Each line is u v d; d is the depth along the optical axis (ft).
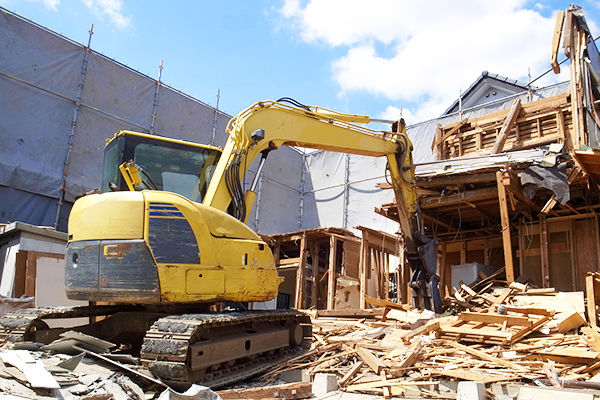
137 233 19.40
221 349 19.01
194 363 17.37
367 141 34.27
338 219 103.19
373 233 62.54
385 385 19.53
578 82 45.34
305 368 22.79
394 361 22.71
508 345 24.41
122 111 74.90
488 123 56.95
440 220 50.90
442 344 25.82
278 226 103.04
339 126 32.60
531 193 37.76
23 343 20.34
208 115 88.84
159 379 17.26
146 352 17.35
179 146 25.81
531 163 37.11
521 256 47.62
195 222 20.13
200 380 17.92
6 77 62.03
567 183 35.55
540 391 16.38
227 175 24.54
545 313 27.48
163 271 19.02
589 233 43.62
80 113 69.26
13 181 60.80
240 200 24.57
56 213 64.54
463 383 18.02
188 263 19.56
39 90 65.21
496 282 41.01
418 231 37.29
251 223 97.04
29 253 35.99
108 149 26.30
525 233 48.14
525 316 28.71
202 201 25.82
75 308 23.39
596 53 50.11
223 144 91.20
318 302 63.36
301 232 61.67
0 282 37.88
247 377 20.42
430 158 87.56
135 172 22.02
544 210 37.06
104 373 17.01
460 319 27.45
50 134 65.62
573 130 45.73
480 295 36.78
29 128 63.57
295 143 30.22
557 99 50.75
